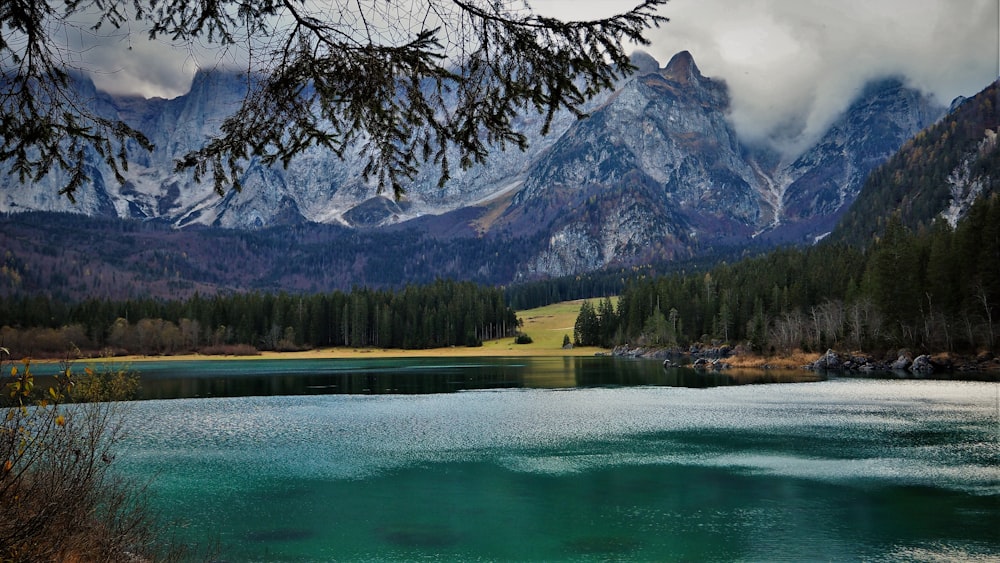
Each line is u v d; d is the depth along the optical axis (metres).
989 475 31.84
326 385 84.88
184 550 21.44
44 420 9.95
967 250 98.62
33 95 6.12
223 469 34.19
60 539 9.52
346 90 6.46
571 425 48.91
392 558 21.58
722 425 48.19
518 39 6.36
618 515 26.16
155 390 78.19
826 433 44.03
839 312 121.12
